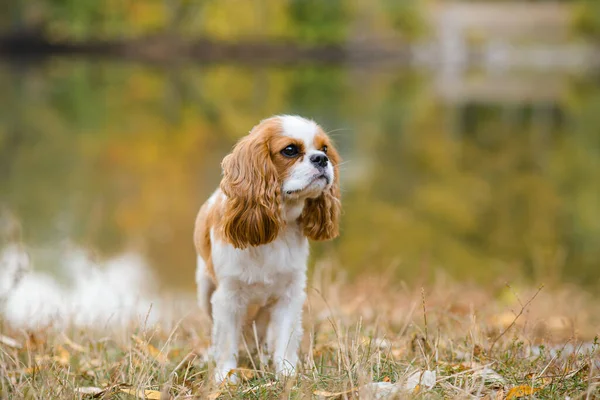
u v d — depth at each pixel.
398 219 11.95
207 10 58.81
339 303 6.32
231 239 4.50
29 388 4.20
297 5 62.44
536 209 12.73
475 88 36.81
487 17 77.25
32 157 17.31
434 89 35.88
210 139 20.22
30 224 11.24
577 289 8.14
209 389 4.05
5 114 24.08
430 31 71.00
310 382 4.07
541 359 4.38
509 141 20.52
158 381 4.33
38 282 8.43
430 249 10.18
